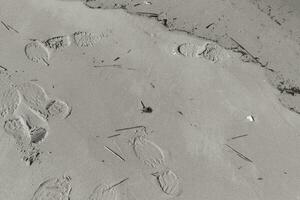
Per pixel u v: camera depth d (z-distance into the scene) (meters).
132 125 1.38
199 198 1.24
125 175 1.27
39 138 1.32
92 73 1.49
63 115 1.38
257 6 1.78
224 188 1.27
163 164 1.30
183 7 1.73
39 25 1.60
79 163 1.28
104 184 1.24
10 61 1.49
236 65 1.57
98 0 1.71
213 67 1.55
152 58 1.55
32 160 1.27
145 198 1.23
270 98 1.49
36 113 1.38
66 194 1.21
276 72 1.56
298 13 1.77
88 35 1.59
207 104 1.45
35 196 1.21
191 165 1.31
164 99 1.45
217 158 1.33
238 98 1.48
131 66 1.52
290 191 1.28
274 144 1.38
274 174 1.31
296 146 1.38
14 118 1.36
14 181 1.23
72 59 1.52
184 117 1.41
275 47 1.64
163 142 1.35
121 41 1.59
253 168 1.32
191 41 1.62
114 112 1.40
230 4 1.77
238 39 1.65
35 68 1.48
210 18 1.71
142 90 1.46
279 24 1.72
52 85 1.45
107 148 1.32
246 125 1.41
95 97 1.43
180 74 1.52
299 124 1.43
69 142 1.32
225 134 1.38
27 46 1.54
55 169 1.26
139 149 1.33
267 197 1.26
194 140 1.36
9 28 1.58
